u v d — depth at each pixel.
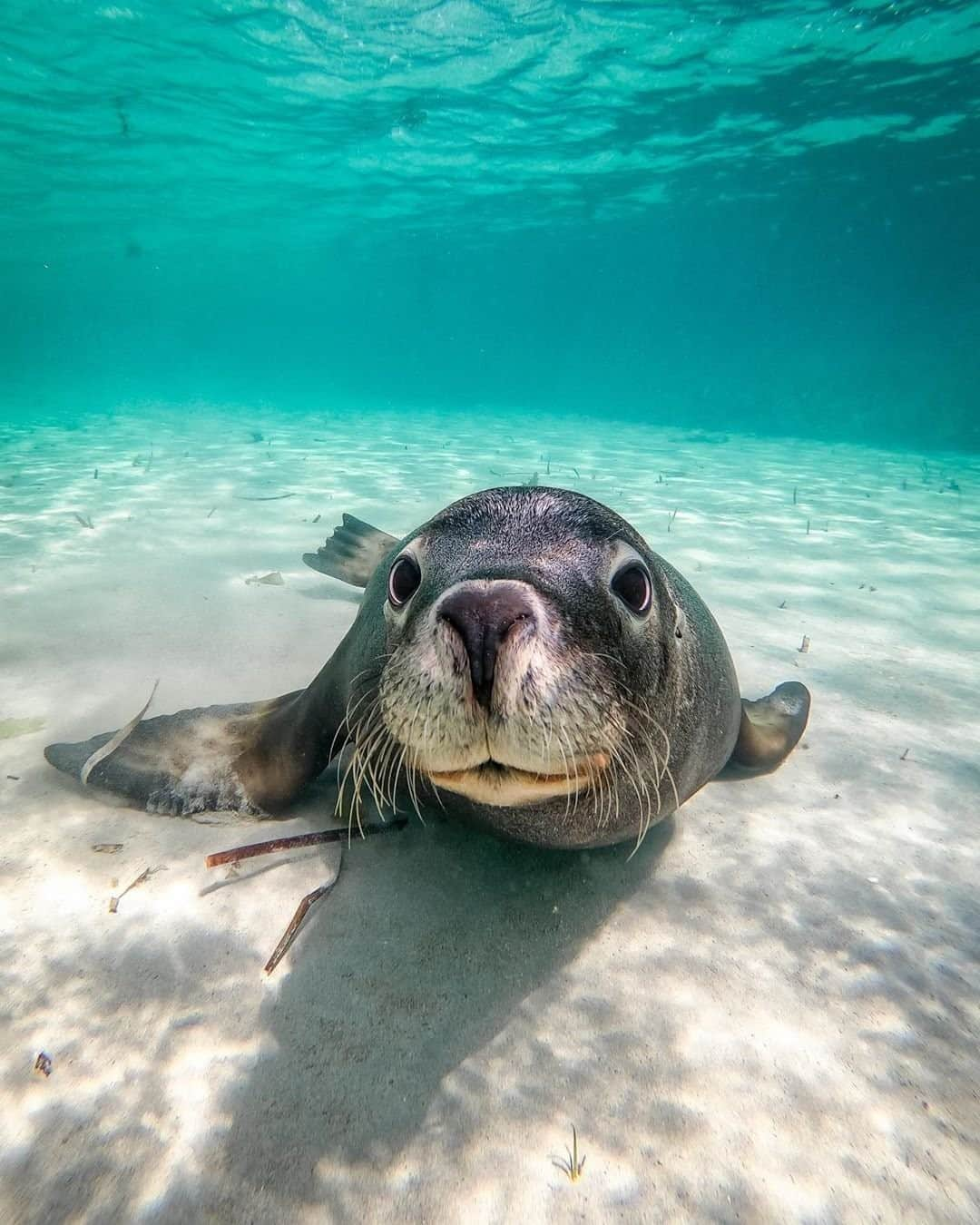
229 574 1.22
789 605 1.20
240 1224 0.31
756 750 0.67
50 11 2.94
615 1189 0.33
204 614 1.02
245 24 3.06
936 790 0.66
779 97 3.74
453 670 0.32
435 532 0.42
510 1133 0.35
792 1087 0.38
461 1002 0.42
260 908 0.47
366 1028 0.40
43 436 3.66
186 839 0.54
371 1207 0.32
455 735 0.32
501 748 0.32
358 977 0.43
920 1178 0.34
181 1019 0.40
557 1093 0.37
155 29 3.09
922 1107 0.37
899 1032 0.41
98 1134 0.34
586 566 0.39
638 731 0.41
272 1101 0.36
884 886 0.53
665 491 2.36
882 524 1.91
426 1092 0.37
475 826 0.51
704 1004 0.42
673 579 0.55
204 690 0.79
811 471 3.12
